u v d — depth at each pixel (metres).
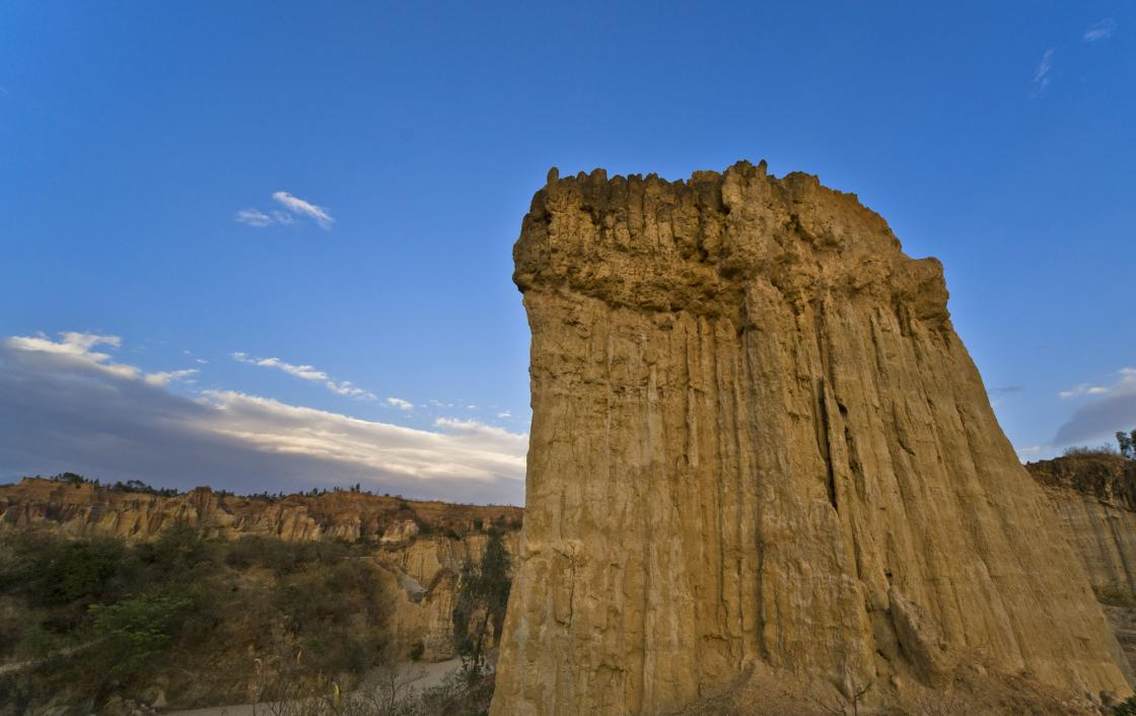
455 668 48.25
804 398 18.00
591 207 19.52
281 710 28.19
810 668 14.62
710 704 14.20
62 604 43.66
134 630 39.28
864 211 22.47
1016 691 14.15
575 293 18.61
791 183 20.69
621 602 15.75
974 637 15.77
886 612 15.38
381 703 28.36
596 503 16.58
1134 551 44.31
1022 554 17.62
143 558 52.94
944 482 18.14
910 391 19.17
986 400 20.45
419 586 74.31
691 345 18.70
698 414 17.97
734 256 18.75
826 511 16.12
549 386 17.44
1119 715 14.04
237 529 91.00
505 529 105.50
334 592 56.88
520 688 14.59
